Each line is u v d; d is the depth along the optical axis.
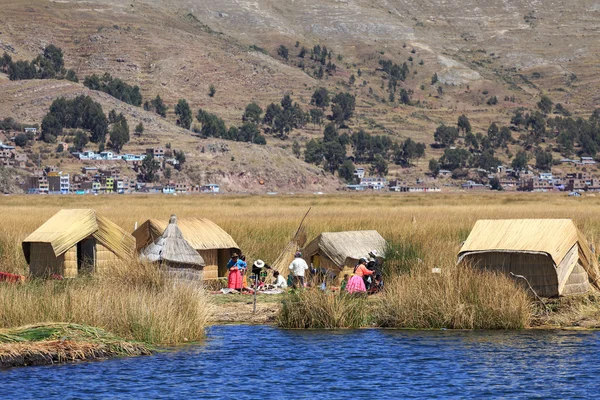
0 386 42.25
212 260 75.25
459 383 43.16
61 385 42.41
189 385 42.62
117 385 42.50
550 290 63.75
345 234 75.12
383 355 49.44
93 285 60.16
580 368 46.12
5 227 104.69
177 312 54.94
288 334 55.94
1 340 47.81
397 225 112.19
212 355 49.41
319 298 59.69
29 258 74.31
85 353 48.19
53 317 52.00
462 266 62.72
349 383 43.19
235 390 41.69
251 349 51.06
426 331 57.06
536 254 63.75
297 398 40.38
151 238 74.56
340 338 54.47
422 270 66.62
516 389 41.94
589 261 66.62
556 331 56.81
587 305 62.47
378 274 69.94
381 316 59.44
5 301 52.41
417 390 41.81
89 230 72.62
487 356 49.09
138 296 54.56
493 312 57.97
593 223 125.94
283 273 75.50
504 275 62.47
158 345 52.28
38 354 47.12
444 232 100.00
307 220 130.25
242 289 71.94
